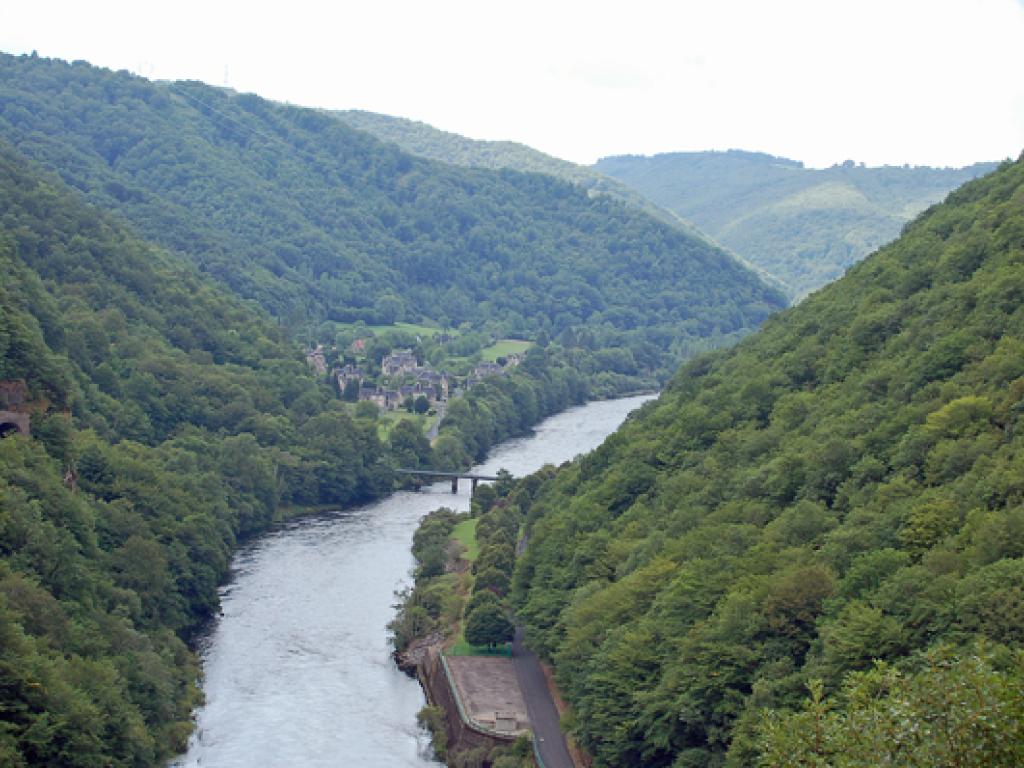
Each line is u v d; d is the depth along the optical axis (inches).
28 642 4862.2
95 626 5792.3
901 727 2571.4
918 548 4549.7
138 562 7086.6
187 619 7475.4
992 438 4980.3
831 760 2746.1
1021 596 3786.9
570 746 5570.9
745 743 4023.1
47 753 4643.2
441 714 6264.8
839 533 4884.4
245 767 5708.7
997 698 2504.9
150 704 5831.7
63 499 6599.4
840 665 4052.7
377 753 5935.0
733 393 7760.8
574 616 5910.4
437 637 7357.3
